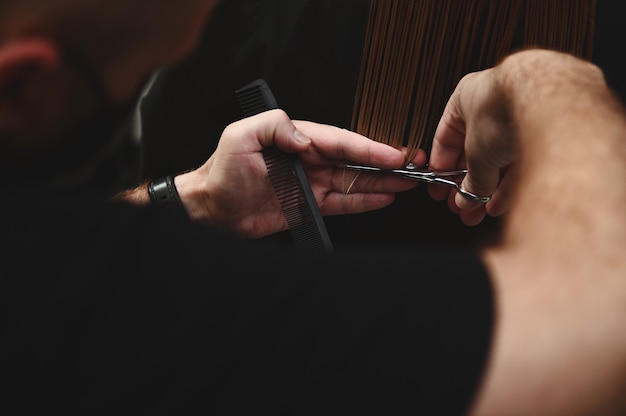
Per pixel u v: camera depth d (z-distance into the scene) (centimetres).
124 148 138
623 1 99
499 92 77
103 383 47
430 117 108
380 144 107
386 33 105
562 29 100
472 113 88
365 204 113
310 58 111
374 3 105
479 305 48
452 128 100
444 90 106
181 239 50
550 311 48
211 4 51
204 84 117
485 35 102
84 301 47
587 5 99
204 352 48
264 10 109
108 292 48
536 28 101
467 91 90
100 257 49
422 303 48
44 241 49
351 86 111
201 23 52
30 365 47
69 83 49
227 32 112
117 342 48
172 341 47
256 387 47
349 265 50
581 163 56
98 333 47
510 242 54
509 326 48
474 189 99
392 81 107
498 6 100
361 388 47
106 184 65
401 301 48
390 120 109
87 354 47
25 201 50
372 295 48
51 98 49
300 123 109
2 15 47
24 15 47
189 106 120
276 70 112
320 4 107
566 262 50
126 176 144
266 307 48
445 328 47
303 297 48
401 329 47
